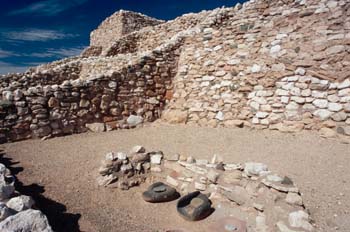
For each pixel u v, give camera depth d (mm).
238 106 7059
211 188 3939
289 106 6309
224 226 3246
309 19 6426
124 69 7789
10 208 2467
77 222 3244
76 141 6355
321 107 5906
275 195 3275
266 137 6090
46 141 6246
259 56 7004
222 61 7609
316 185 3910
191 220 3447
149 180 4578
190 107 7891
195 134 6797
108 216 3500
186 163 4359
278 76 6594
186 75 8344
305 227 2904
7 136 5949
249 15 7402
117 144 6207
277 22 6898
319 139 5605
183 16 11188
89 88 7164
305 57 6301
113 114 7586
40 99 6383
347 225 3031
